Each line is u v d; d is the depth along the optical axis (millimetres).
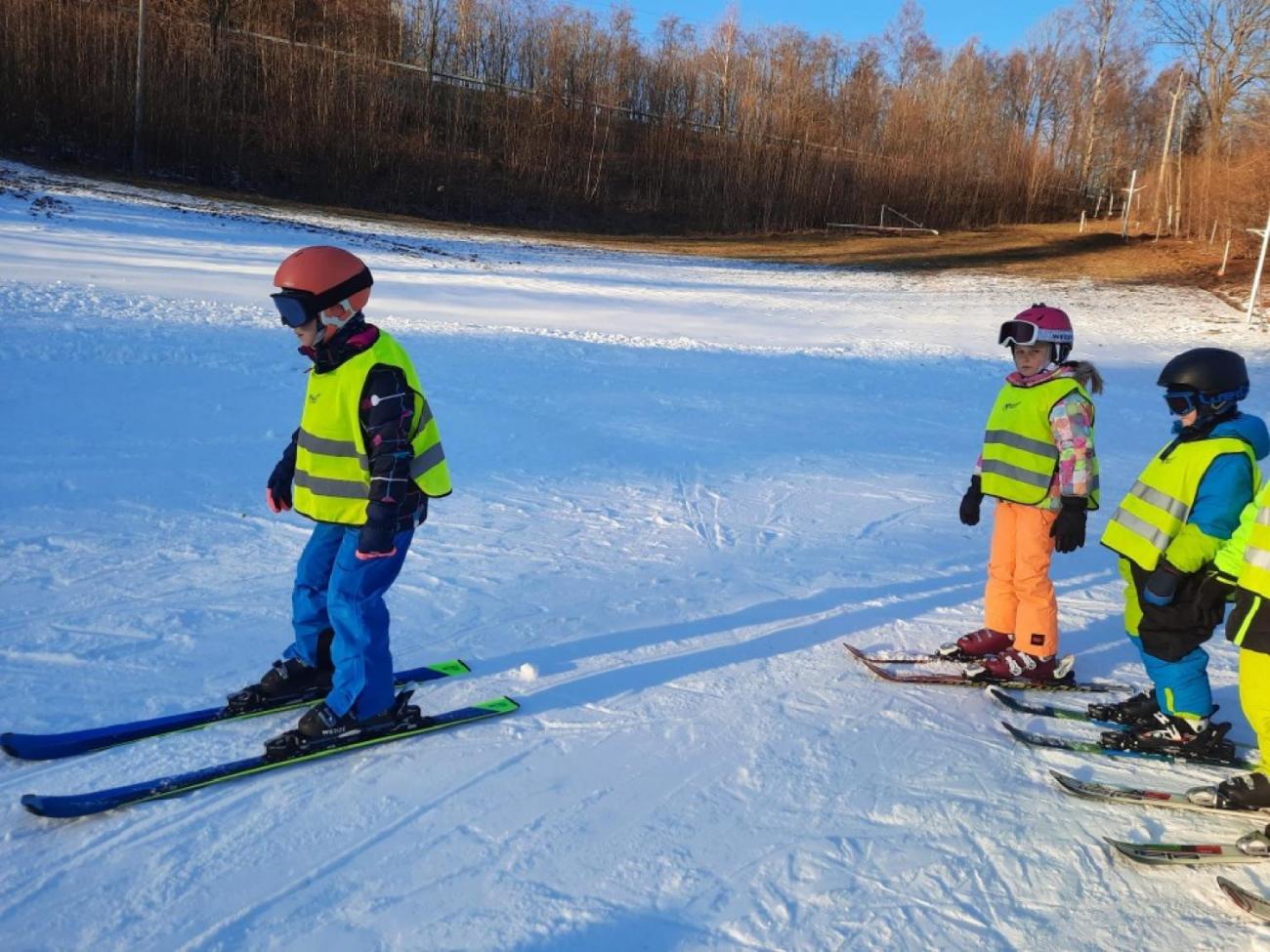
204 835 2703
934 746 3453
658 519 6199
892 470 8094
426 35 43500
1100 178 55906
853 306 21125
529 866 2641
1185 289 25766
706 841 2801
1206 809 3061
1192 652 3408
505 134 39406
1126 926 2533
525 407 9070
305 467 3096
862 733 3510
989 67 54969
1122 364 15359
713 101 44281
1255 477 3199
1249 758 3455
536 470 7184
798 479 7539
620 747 3309
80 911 2379
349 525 3090
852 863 2732
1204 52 38031
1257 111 33375
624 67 43031
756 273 26453
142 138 29719
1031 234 39438
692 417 9477
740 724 3525
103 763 3031
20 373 7684
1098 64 53906
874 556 5730
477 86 41719
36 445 6242
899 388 12266
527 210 36844
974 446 9266
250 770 3002
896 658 4184
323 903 2457
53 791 2865
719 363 12789
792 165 42250
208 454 6539
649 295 19766
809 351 14727
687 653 4137
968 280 26984
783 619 4605
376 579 3115
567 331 14102
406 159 35938
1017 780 3248
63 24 29719
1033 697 3934
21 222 16594
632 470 7430
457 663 3877
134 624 4016
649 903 2518
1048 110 55281
